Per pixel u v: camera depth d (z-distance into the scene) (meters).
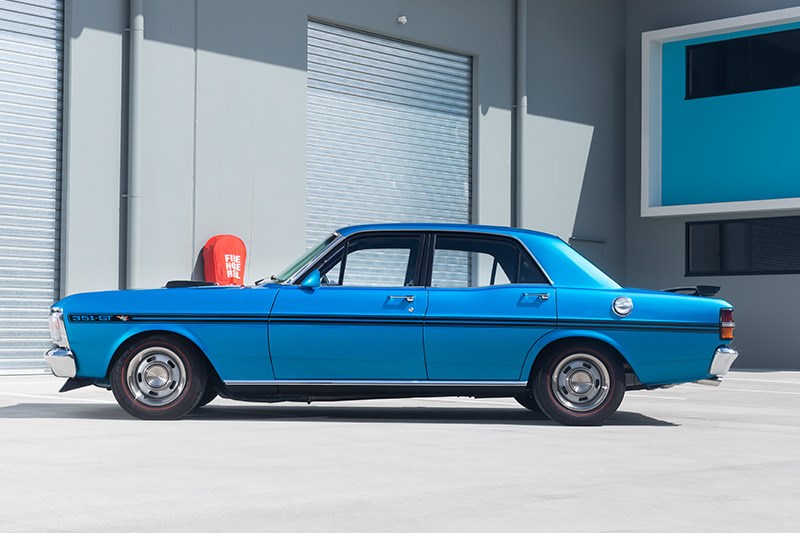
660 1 24.75
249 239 18.48
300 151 19.36
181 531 4.64
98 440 7.71
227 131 18.28
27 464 6.52
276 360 9.14
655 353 9.26
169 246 17.47
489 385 9.22
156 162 17.34
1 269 15.95
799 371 20.73
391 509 5.19
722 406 11.73
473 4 22.42
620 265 25.12
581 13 24.53
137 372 9.21
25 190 16.20
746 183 22.64
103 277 16.84
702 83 23.33
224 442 7.65
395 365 9.18
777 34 22.34
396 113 21.20
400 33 21.06
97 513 5.02
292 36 19.28
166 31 17.53
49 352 9.23
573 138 24.28
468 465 6.66
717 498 5.61
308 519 4.92
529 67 23.48
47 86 16.45
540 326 9.20
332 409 10.72
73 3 16.56
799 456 7.34
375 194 20.78
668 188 23.69
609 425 9.37
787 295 22.52
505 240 9.45
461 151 22.42
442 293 9.26
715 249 23.73
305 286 9.22
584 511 5.20
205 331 9.12
